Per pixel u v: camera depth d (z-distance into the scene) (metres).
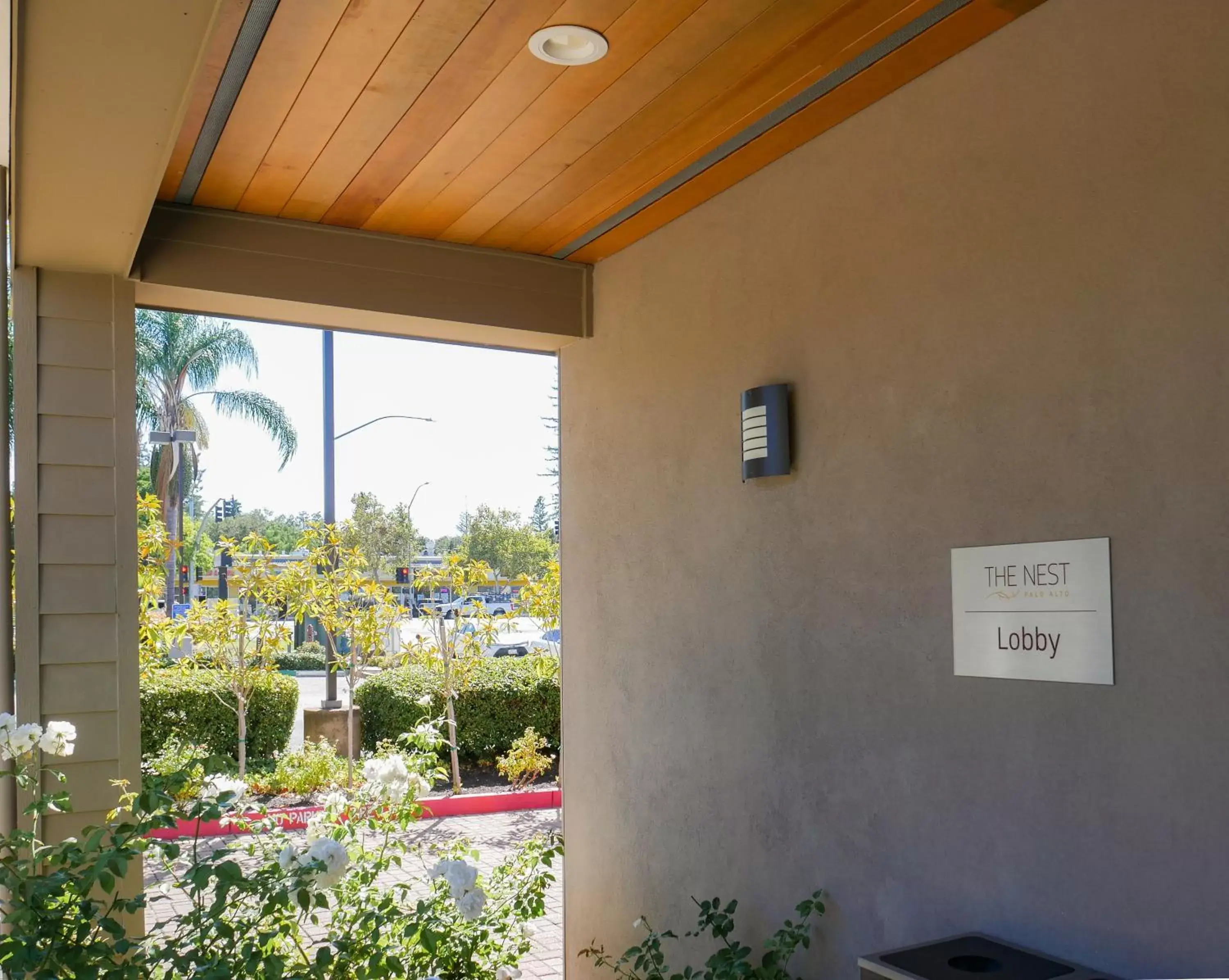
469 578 10.80
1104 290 2.31
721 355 3.62
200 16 1.88
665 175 3.50
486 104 2.99
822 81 2.87
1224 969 2.02
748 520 3.46
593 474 4.38
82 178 2.62
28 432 3.44
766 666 3.35
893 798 2.85
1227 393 2.05
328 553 10.87
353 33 2.60
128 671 3.52
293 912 3.50
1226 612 2.04
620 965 4.05
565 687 4.53
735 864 3.47
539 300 4.31
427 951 3.45
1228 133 2.06
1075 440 2.36
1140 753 2.20
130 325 3.60
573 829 4.43
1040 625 2.43
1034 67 2.49
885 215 2.94
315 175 3.46
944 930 2.67
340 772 9.76
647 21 2.56
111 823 3.16
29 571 3.42
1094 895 2.29
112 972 2.64
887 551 2.89
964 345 2.67
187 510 27.91
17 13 1.87
